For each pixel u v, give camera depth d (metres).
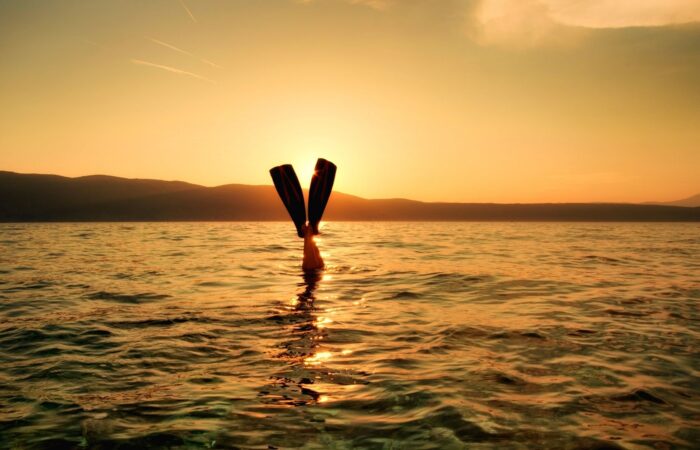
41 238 32.28
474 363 4.76
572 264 14.52
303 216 9.56
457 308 7.67
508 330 6.13
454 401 3.77
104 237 33.59
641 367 4.59
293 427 3.34
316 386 4.15
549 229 58.69
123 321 6.75
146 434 3.25
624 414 3.51
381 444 3.07
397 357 4.98
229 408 3.68
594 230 56.16
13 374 4.55
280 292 9.15
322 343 5.55
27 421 3.49
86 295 9.01
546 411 3.56
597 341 5.54
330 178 9.59
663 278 11.26
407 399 3.82
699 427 3.29
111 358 5.02
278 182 9.55
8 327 6.47
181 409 3.67
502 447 3.01
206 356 5.06
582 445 3.03
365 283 10.33
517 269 13.05
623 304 7.92
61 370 4.64
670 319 6.74
